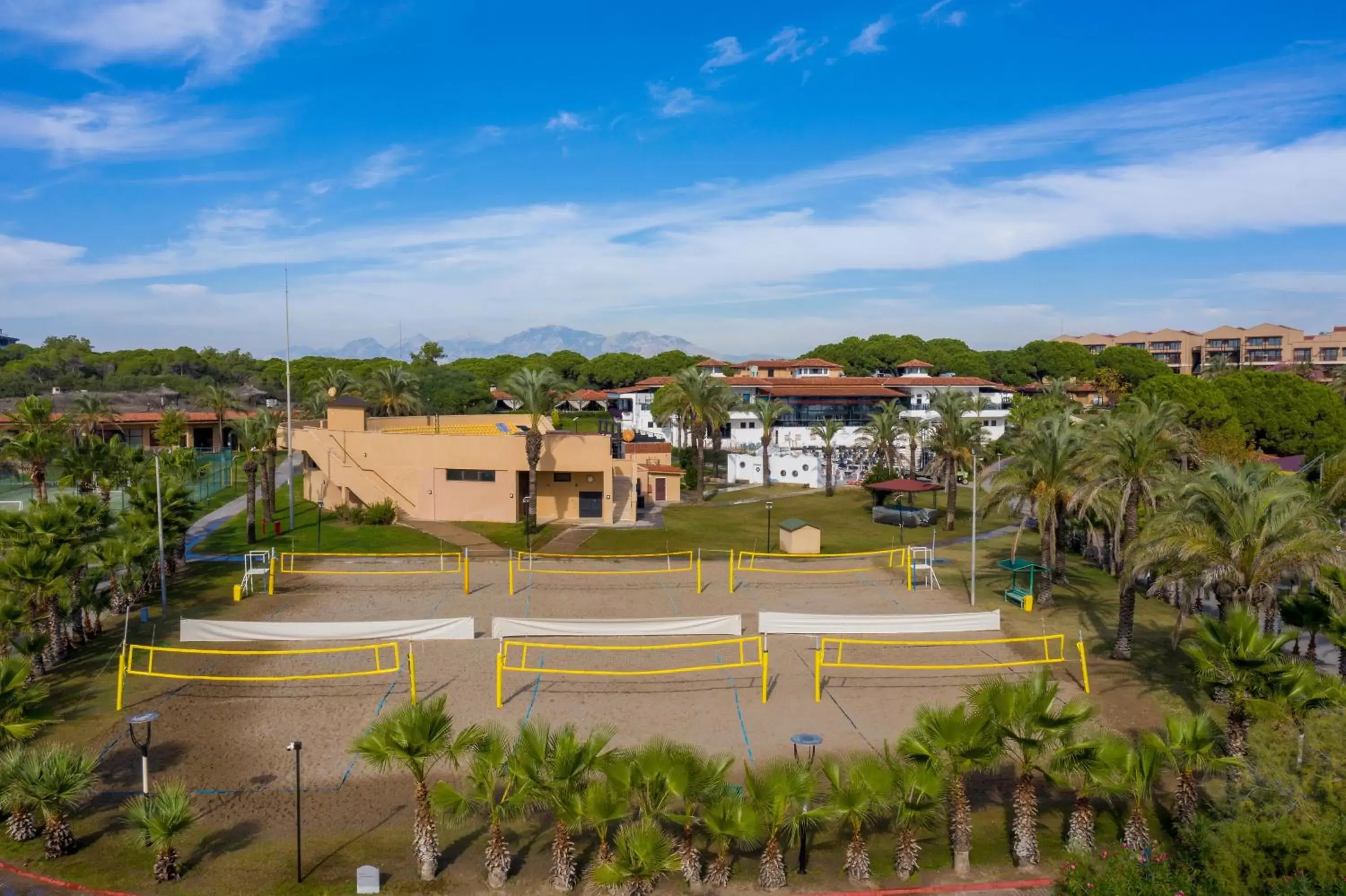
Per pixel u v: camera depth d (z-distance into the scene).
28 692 19.72
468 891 16.08
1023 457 36.38
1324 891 15.07
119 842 17.59
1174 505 28.50
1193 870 16.30
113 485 45.03
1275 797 16.61
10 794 16.86
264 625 28.80
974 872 17.17
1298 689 18.61
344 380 98.56
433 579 39.22
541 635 29.42
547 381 51.59
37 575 25.73
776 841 16.42
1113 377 119.56
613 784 15.59
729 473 84.88
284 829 18.17
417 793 16.39
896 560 45.88
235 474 72.81
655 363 148.12
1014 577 38.62
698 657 28.69
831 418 92.62
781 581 40.03
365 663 27.72
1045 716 16.61
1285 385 80.88
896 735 22.42
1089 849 17.38
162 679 26.09
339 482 55.94
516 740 21.34
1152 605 36.53
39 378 110.12
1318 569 22.91
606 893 15.95
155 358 128.25
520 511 55.09
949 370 137.50
